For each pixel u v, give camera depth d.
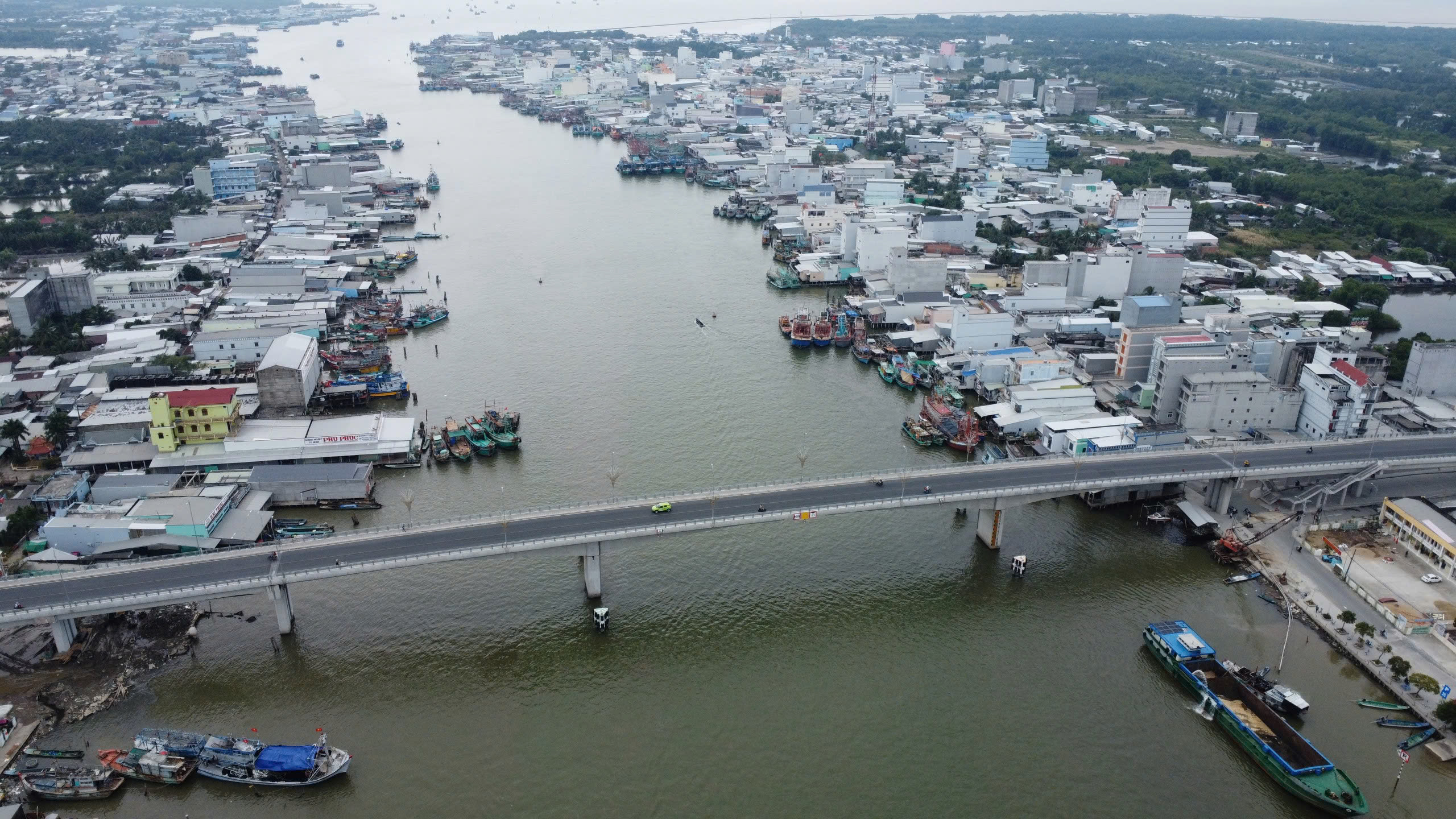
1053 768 139.12
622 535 171.25
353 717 148.12
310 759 135.88
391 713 148.88
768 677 157.50
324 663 159.38
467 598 176.25
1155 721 148.38
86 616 167.50
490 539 171.00
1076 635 167.62
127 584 159.88
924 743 143.62
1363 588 175.38
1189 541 195.25
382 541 171.88
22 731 142.88
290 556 167.62
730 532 197.38
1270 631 167.62
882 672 158.75
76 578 162.12
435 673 157.50
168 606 172.00
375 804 132.62
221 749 137.00
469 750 141.88
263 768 134.38
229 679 155.38
